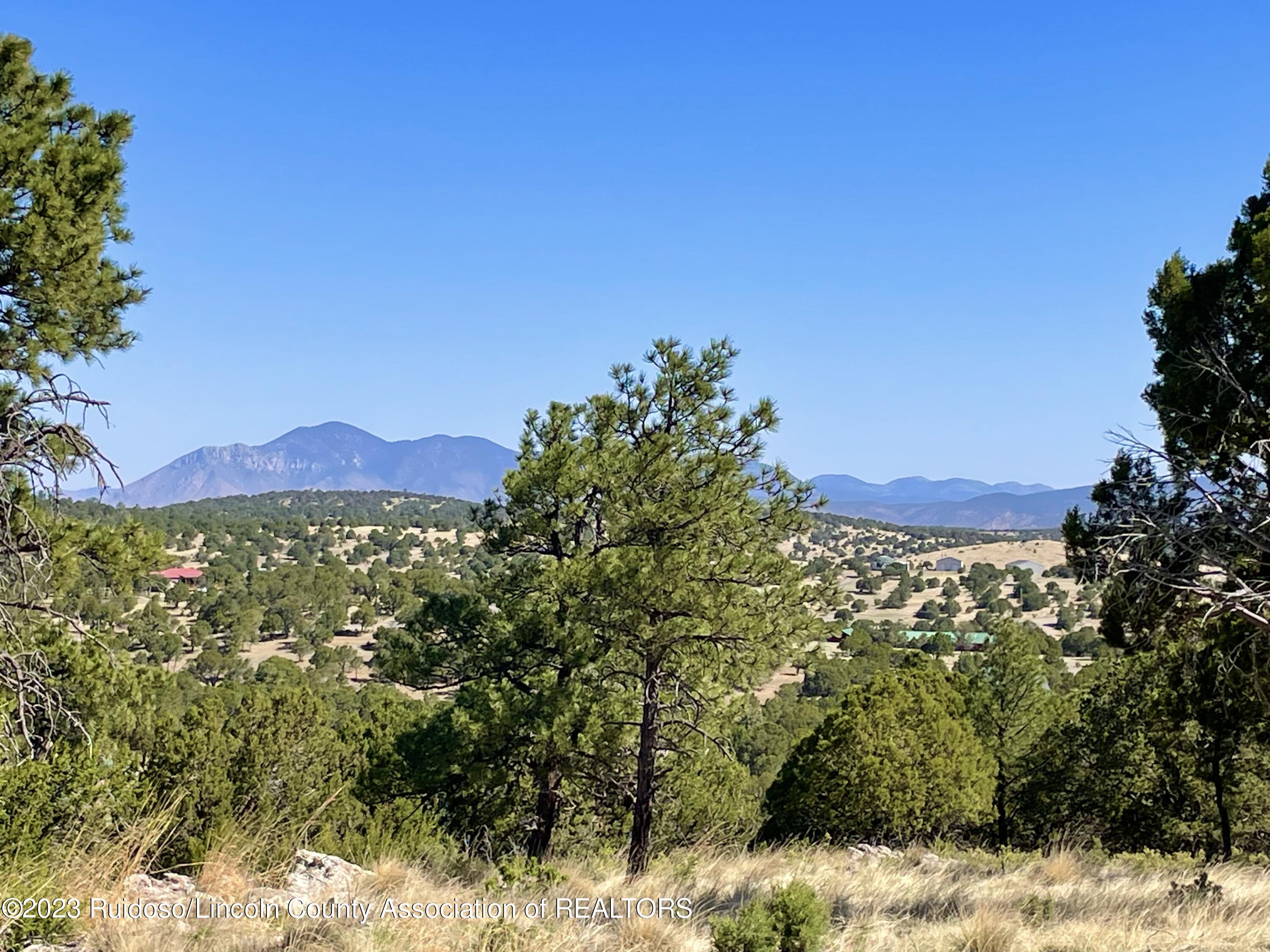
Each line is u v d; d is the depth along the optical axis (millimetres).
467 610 18859
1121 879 11250
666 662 16672
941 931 7254
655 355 18656
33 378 10000
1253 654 12281
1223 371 11664
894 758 30875
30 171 10141
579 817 20969
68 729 9953
